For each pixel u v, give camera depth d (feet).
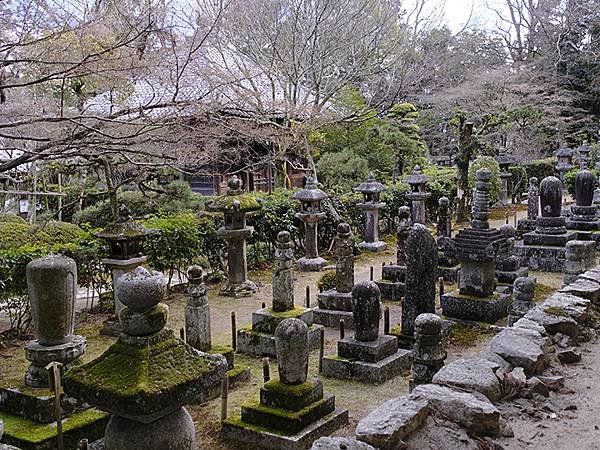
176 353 10.93
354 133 57.47
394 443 11.93
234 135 33.71
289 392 17.22
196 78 36.65
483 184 27.99
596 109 86.63
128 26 25.45
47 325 18.04
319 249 48.44
